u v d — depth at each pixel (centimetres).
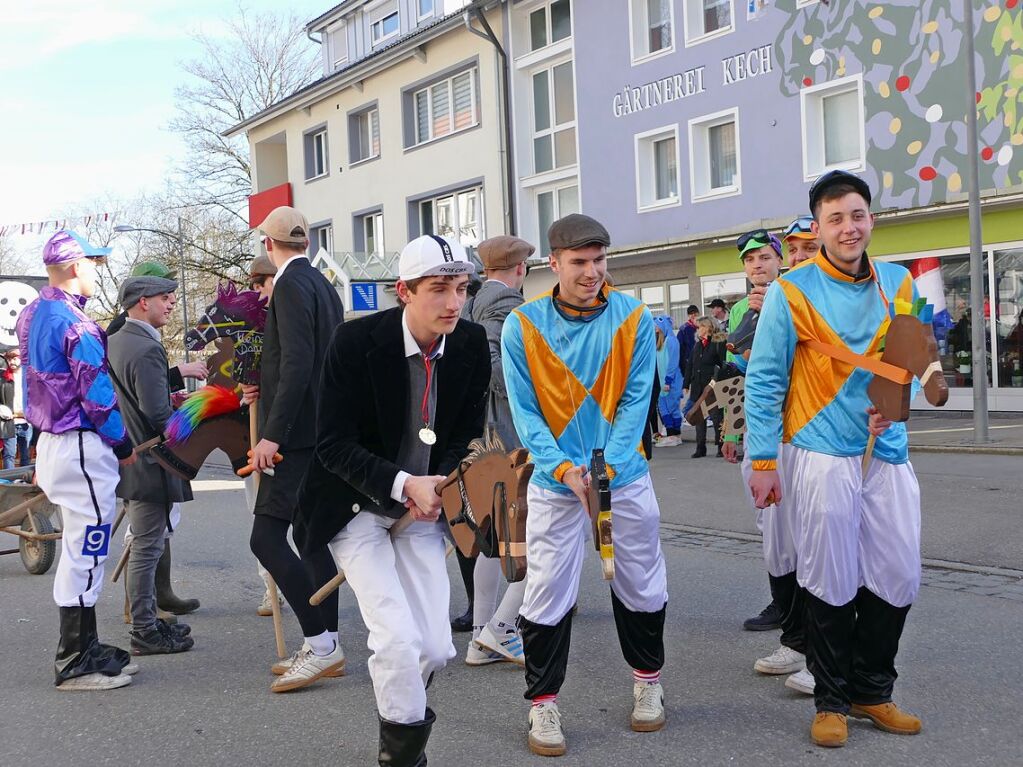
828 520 360
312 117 3045
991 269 1517
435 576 334
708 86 1878
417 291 308
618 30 2048
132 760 380
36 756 388
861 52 1628
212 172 4222
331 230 3048
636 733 386
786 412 378
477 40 2416
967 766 341
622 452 376
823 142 1725
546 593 374
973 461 1072
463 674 473
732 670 455
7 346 1620
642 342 382
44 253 465
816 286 371
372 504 325
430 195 2627
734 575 639
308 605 455
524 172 2353
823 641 365
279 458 457
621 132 2064
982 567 614
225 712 429
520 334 383
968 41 1215
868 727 380
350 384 315
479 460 300
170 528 536
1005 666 439
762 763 351
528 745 379
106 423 459
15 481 812
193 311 4147
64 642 466
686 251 1953
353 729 405
